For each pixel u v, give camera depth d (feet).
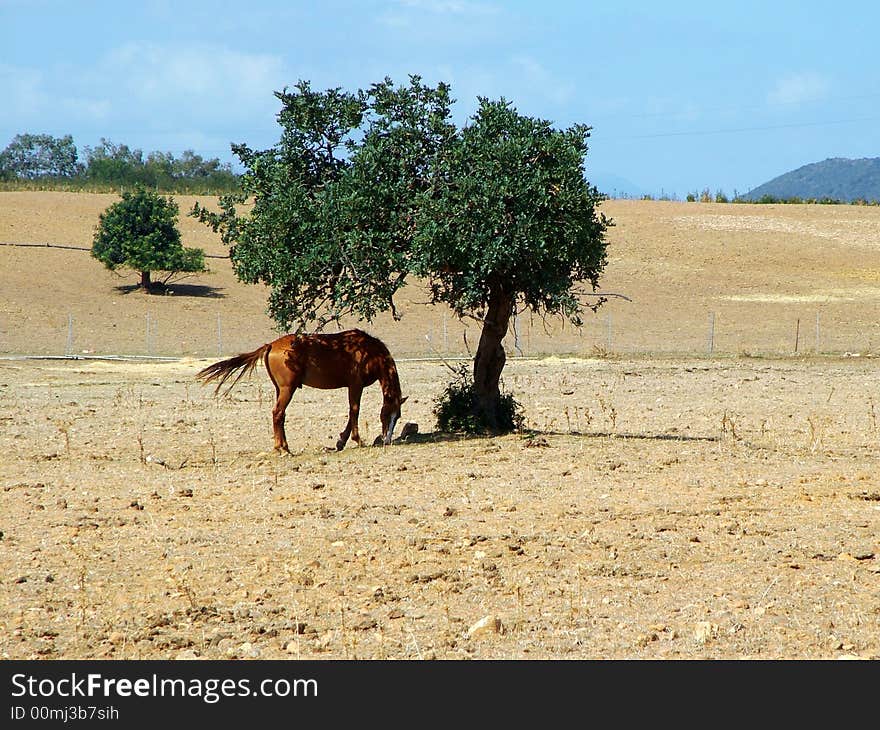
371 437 193.06
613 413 188.65
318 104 166.91
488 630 84.07
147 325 468.34
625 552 106.32
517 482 140.56
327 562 105.29
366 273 160.35
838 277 635.66
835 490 134.10
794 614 87.66
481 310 176.04
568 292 166.20
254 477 149.28
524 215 157.38
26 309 487.20
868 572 98.73
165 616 89.97
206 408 238.27
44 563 106.32
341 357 168.86
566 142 162.30
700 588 94.99
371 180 162.09
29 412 230.68
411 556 106.63
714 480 140.97
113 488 143.13
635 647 81.35
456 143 163.94
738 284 613.52
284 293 169.48
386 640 83.82
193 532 117.60
